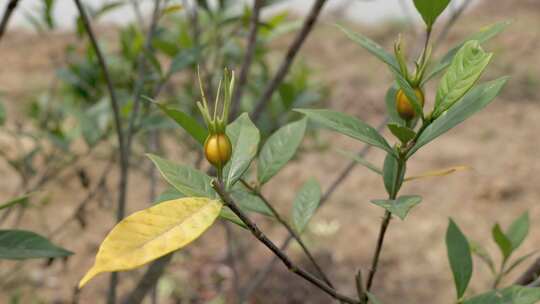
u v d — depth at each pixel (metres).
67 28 10.97
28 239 1.35
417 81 1.14
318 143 4.18
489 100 1.14
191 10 2.74
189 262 5.50
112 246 0.84
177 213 0.91
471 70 1.05
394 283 5.37
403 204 1.04
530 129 7.78
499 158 7.17
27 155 3.00
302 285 5.26
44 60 9.93
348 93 8.93
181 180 1.10
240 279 5.32
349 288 5.27
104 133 3.02
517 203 6.33
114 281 2.46
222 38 2.93
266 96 2.30
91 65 3.13
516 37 10.36
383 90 9.05
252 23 2.47
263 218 6.19
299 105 3.09
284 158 1.42
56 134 3.14
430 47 1.15
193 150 3.34
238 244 5.71
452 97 1.07
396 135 1.12
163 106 1.08
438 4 1.12
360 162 1.29
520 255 5.47
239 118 1.20
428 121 1.09
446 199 6.45
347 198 6.59
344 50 10.62
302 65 3.69
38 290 5.08
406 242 5.87
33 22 2.72
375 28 11.50
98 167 6.33
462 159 7.21
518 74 9.15
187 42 2.89
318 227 6.10
